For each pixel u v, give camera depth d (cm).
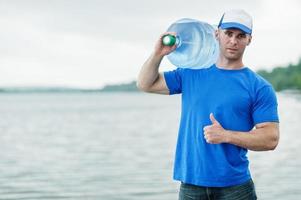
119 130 3359
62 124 4184
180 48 414
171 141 2497
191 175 395
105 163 1683
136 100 15888
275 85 12900
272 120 390
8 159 1861
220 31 392
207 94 393
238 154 389
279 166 1470
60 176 1403
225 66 396
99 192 1141
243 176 392
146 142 2464
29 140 2738
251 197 398
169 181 1263
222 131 377
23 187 1232
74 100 17562
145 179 1308
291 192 1078
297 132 2812
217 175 387
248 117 394
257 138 382
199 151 391
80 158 1855
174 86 412
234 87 390
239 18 382
